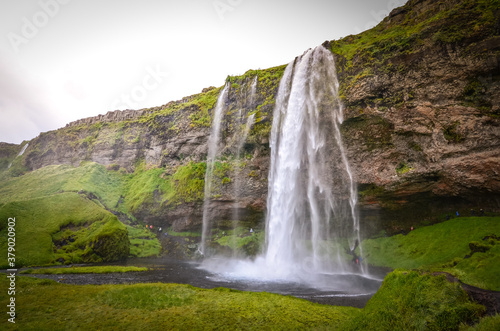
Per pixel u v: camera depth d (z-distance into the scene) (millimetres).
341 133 34938
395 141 31438
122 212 56438
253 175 43875
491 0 26797
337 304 17719
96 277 26484
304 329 12453
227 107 50688
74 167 76375
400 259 28859
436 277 10211
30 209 44656
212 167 49469
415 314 9383
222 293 18641
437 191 30016
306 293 21000
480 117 25922
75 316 13578
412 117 29672
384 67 31672
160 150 65188
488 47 25578
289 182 39438
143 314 14109
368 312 11297
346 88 34094
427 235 29609
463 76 26938
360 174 34094
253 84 48125
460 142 26891
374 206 34969
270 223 41156
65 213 46281
